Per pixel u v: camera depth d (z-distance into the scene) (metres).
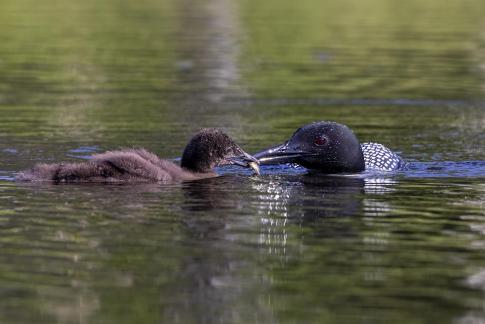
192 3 37.78
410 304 8.10
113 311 7.89
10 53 26.05
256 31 31.00
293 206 11.45
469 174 13.80
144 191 12.08
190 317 7.79
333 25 32.47
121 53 26.62
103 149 15.20
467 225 10.59
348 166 13.95
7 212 10.78
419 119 18.89
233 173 13.80
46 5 36.06
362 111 19.70
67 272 8.77
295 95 21.31
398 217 10.93
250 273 8.82
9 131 16.58
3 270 8.80
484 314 7.89
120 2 37.81
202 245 9.63
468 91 21.98
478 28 31.92
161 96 20.81
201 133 13.62
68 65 24.53
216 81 22.86
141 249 9.48
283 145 14.20
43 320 7.69
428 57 26.48
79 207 11.08
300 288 8.44
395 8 36.84
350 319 7.79
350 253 9.48
